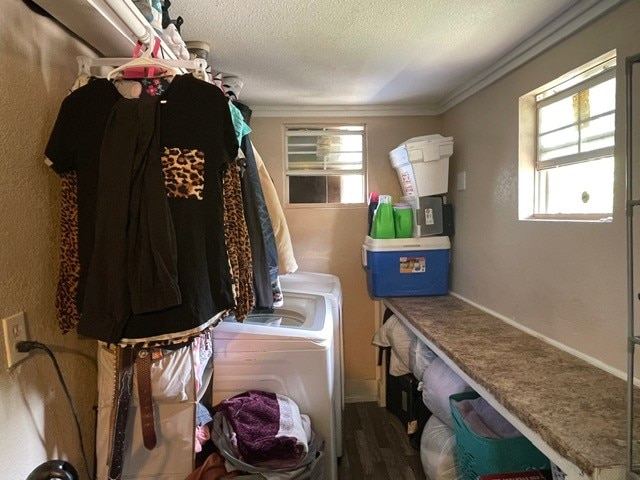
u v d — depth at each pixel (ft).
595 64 5.11
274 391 5.77
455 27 5.53
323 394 5.76
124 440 4.38
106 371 4.40
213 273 3.54
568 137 5.84
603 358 4.92
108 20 3.72
